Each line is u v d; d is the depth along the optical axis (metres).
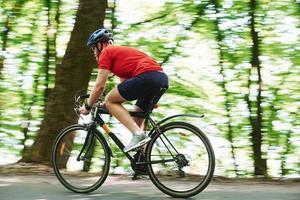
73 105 12.38
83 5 12.82
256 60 16.98
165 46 17.58
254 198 7.59
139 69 7.73
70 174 8.48
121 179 9.34
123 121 7.79
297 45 16.75
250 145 17.47
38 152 11.93
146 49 17.55
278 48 16.89
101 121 8.29
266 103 17.23
